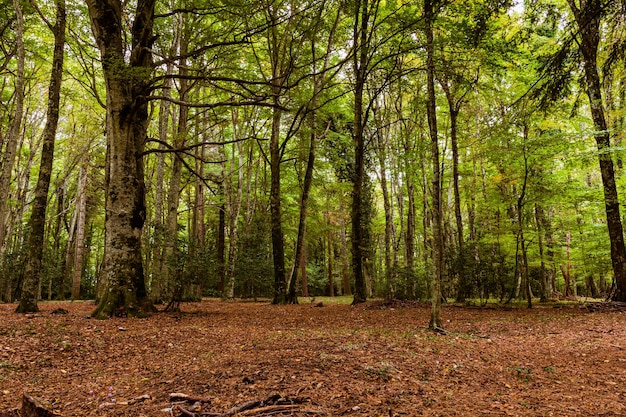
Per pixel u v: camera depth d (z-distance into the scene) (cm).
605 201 1430
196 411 339
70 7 1285
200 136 2328
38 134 2362
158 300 1533
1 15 1301
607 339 775
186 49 1503
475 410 371
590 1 570
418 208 2755
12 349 589
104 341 686
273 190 1678
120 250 1039
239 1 943
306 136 1805
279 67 1698
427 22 873
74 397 405
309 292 3722
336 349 594
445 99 1833
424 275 1961
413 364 533
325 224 2703
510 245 1612
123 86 1044
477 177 2162
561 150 1432
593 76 1348
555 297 2252
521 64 1430
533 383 482
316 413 333
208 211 2941
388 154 2192
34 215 1087
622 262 1399
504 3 652
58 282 2697
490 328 927
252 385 407
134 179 1082
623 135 1602
